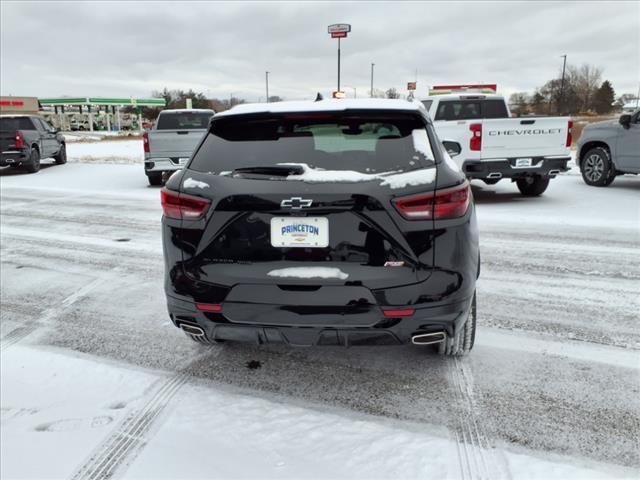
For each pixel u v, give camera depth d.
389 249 2.37
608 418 2.52
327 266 2.38
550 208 8.16
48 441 2.44
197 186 2.52
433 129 2.70
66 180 13.55
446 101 10.04
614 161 9.80
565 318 3.79
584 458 2.23
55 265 5.56
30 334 3.74
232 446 2.36
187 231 2.55
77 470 2.21
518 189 10.31
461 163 8.29
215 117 2.73
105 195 10.69
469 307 2.59
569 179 11.39
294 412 2.64
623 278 4.70
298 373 3.06
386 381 2.94
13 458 2.31
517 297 4.25
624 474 2.13
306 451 2.31
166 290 2.70
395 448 2.32
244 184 2.44
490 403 2.68
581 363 3.09
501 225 7.02
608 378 2.91
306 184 2.38
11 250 6.25
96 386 2.96
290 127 2.65
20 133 14.67
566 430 2.43
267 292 2.43
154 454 2.31
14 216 8.50
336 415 2.60
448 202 2.40
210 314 2.56
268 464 2.23
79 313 4.14
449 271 2.42
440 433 2.43
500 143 8.09
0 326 3.90
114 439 2.44
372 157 2.49
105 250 6.18
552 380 2.90
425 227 2.38
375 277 2.37
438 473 2.15
